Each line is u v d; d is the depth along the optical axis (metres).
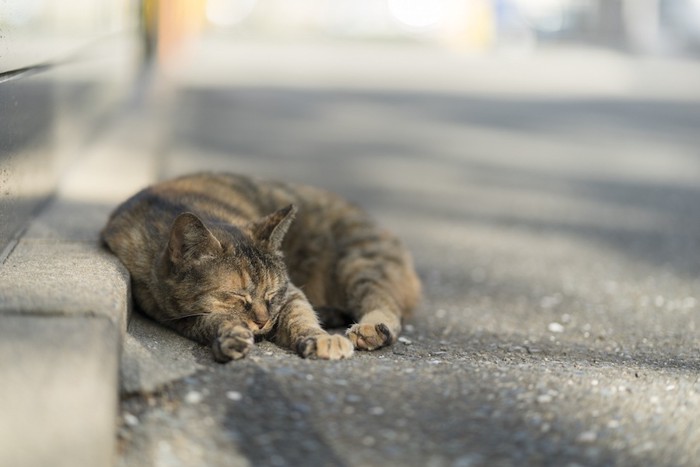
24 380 3.60
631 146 15.89
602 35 34.66
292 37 34.34
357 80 23.92
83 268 4.95
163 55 18.66
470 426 4.05
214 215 5.71
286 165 12.72
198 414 4.02
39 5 7.01
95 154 9.59
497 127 17.58
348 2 34.22
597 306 7.00
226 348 4.59
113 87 12.81
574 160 14.46
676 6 34.12
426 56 30.95
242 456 3.76
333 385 4.36
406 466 3.74
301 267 6.24
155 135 11.15
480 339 5.82
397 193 11.50
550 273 8.07
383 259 6.23
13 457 3.57
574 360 5.25
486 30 33.44
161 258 5.13
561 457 3.85
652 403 4.34
